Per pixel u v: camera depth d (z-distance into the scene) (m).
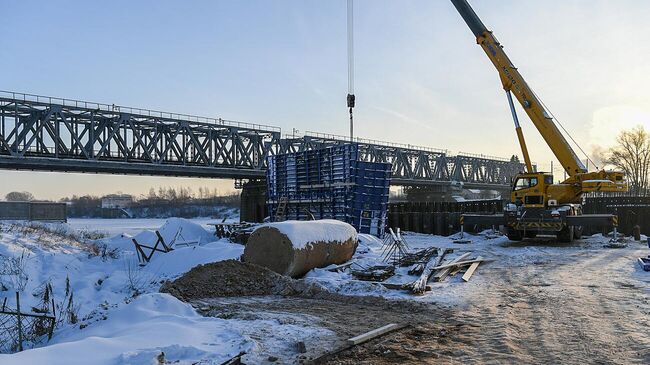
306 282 13.16
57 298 14.67
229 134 59.88
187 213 143.00
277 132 63.53
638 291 11.73
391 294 12.16
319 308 10.85
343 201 28.23
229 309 10.66
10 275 15.45
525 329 8.70
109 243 28.64
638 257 18.08
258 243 15.34
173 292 12.27
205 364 6.52
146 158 54.41
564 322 9.09
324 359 7.00
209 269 13.50
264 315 9.82
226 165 59.69
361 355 7.26
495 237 28.81
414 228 35.91
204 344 7.42
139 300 9.62
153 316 8.98
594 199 31.48
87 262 20.23
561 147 24.77
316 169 30.44
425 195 93.00
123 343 7.16
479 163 103.00
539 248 22.25
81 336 8.64
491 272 15.55
